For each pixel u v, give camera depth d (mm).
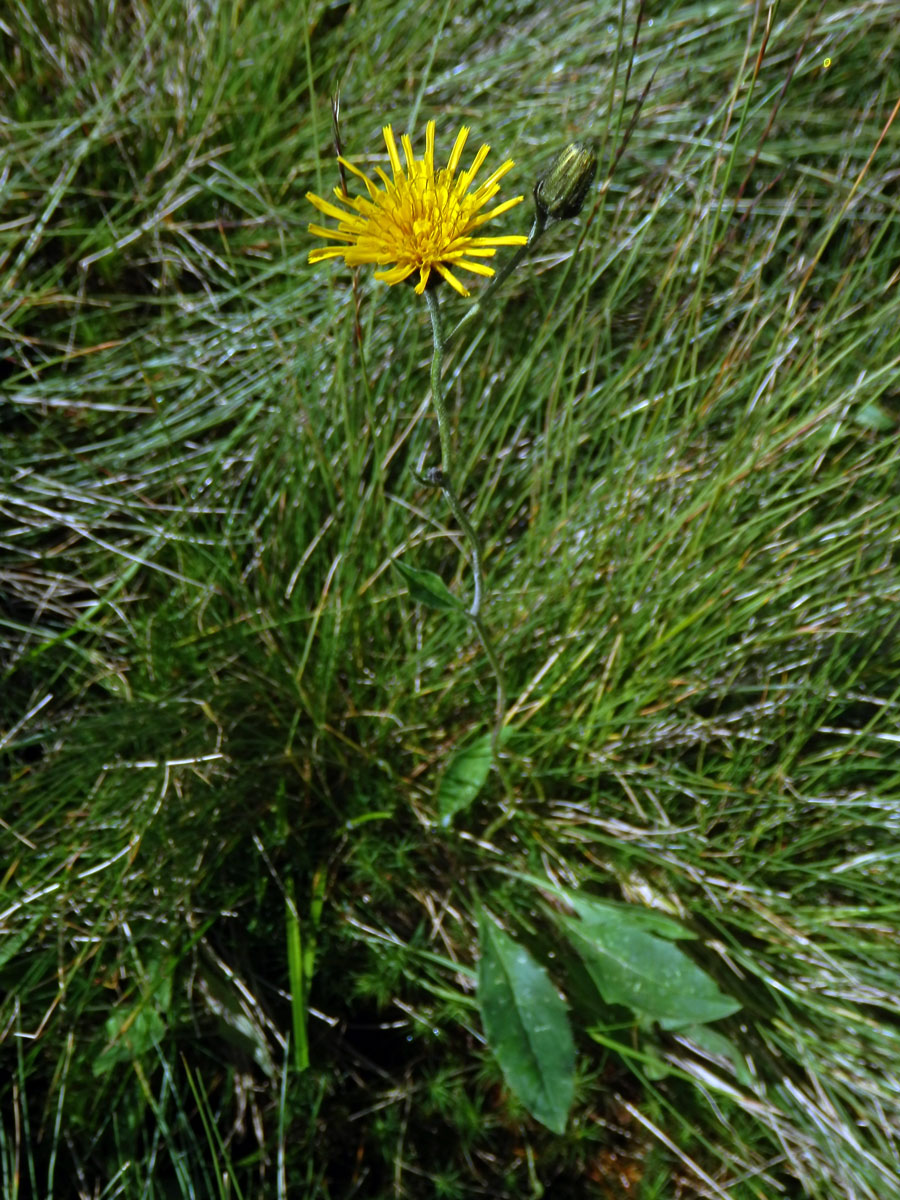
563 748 389
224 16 457
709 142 404
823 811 384
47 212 420
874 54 480
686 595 379
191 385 423
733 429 414
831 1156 353
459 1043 371
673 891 379
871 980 367
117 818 361
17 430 418
